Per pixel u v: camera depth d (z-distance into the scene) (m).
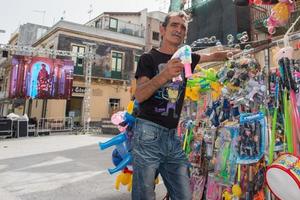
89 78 18.03
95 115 21.92
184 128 3.59
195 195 3.27
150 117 1.91
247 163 2.61
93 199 4.14
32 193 4.43
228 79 2.91
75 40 21.44
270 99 2.51
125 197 4.23
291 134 2.23
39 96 15.88
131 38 24.31
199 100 3.42
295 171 1.87
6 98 26.53
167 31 2.07
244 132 2.68
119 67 23.53
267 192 2.49
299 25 4.19
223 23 8.88
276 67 2.45
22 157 8.03
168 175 1.98
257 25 7.86
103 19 25.19
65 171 6.11
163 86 1.93
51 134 16.81
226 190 2.90
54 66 16.38
